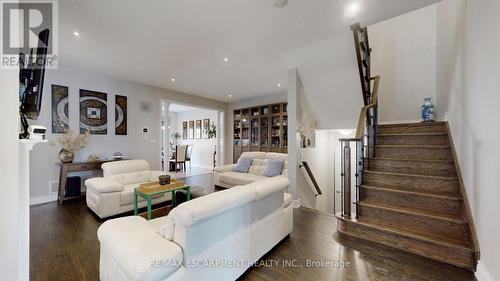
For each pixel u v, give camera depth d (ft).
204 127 29.17
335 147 16.62
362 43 9.55
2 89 3.41
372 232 7.88
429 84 12.74
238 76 15.03
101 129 14.75
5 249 3.47
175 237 4.63
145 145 17.17
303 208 11.90
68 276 5.82
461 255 6.25
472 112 6.48
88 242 7.69
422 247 6.89
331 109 12.89
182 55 11.29
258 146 21.59
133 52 10.91
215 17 7.79
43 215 10.36
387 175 9.08
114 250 4.35
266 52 10.93
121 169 12.21
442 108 11.03
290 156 12.07
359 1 6.90
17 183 3.59
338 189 16.58
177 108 29.48
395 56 13.87
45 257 6.70
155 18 7.84
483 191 5.70
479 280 5.62
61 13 7.47
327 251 7.26
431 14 12.66
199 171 24.73
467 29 6.86
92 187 10.52
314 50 10.44
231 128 24.57
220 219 5.15
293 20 8.03
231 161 24.52
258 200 6.45
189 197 11.10
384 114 14.21
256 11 7.43
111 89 15.24
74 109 13.53
